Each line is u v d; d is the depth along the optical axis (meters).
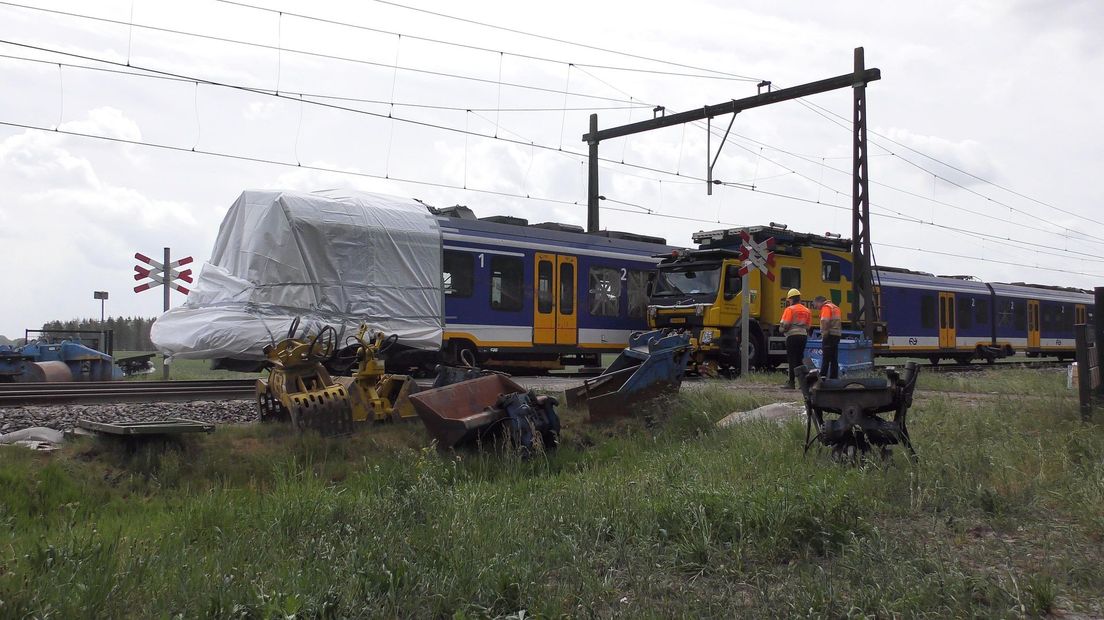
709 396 12.34
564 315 21.64
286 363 10.02
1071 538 5.18
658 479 7.00
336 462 8.93
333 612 4.17
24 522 6.62
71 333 22.50
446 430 9.16
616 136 28.27
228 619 4.04
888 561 4.70
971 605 4.10
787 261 22.91
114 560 4.83
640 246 24.48
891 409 7.28
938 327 31.77
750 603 4.37
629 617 4.12
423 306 17.66
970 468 6.81
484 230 19.89
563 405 12.37
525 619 4.13
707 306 21.58
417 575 4.63
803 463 7.26
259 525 5.91
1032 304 37.12
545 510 6.09
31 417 11.09
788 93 23.52
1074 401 10.30
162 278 20.66
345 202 16.98
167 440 8.51
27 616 3.95
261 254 15.62
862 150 22.84
